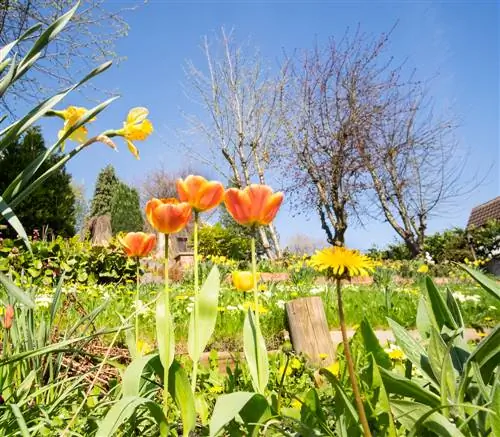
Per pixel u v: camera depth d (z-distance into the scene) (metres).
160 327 0.87
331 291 6.43
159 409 0.81
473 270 0.81
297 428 0.82
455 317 0.99
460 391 0.77
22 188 1.37
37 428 1.03
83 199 32.38
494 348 0.78
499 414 0.67
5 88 1.41
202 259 11.07
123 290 6.42
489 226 16.66
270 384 1.59
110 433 0.70
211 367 1.90
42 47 1.50
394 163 18.70
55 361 1.54
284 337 3.82
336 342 3.96
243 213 0.98
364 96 18.38
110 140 1.57
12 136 1.42
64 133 1.62
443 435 0.71
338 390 0.77
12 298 1.40
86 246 7.75
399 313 4.91
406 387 0.78
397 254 19.56
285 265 11.81
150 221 0.97
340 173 18.06
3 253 6.43
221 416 0.69
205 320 0.94
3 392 1.27
